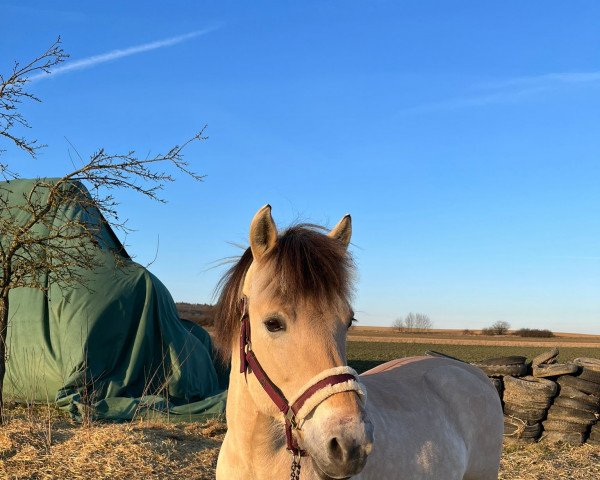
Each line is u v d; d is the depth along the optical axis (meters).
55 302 9.98
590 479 6.45
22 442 6.30
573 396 8.03
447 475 3.17
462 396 3.57
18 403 9.69
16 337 9.99
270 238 2.44
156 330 10.44
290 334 2.26
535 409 8.06
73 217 9.83
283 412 2.28
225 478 2.74
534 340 77.06
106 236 10.91
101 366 9.73
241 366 2.47
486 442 3.66
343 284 2.31
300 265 2.28
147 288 10.46
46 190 10.61
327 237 2.47
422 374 3.60
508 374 8.45
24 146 7.04
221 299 2.76
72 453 6.05
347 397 2.16
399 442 2.93
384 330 99.50
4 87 6.73
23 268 7.30
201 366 10.78
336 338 2.28
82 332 9.69
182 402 10.01
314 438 2.13
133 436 6.63
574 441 7.94
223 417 8.94
